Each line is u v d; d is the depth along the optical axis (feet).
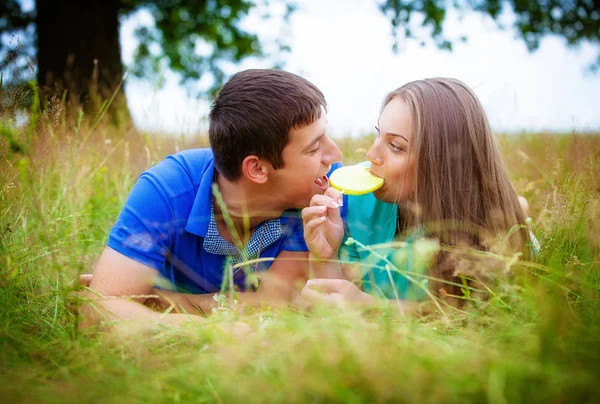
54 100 7.68
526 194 9.00
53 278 6.18
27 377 3.91
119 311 5.40
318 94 6.32
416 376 3.30
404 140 6.20
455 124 6.31
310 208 6.13
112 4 23.99
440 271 5.85
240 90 6.16
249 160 6.11
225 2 29.17
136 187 6.48
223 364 3.81
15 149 5.19
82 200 8.54
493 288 5.15
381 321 4.34
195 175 6.66
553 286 4.63
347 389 3.32
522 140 11.57
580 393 3.20
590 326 3.88
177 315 5.33
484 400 3.24
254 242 6.50
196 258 6.64
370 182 6.41
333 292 5.89
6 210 6.35
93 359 4.17
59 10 23.09
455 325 4.75
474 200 6.34
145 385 3.70
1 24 27.58
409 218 6.50
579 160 7.36
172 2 29.12
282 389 3.43
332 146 6.49
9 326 4.80
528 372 3.30
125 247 5.99
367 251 6.68
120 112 13.65
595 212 5.57
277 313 4.90
